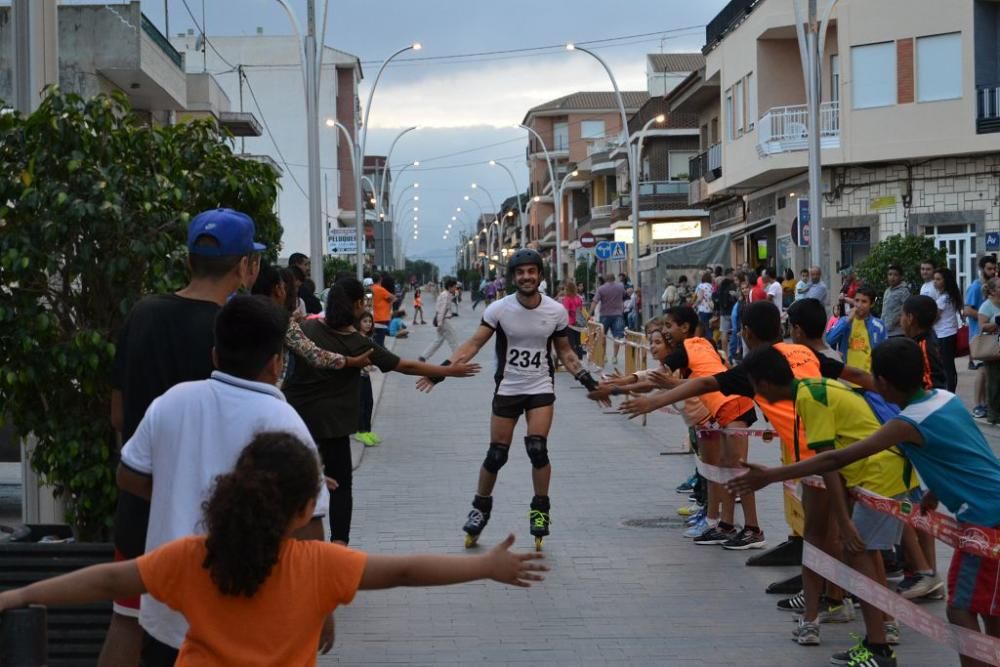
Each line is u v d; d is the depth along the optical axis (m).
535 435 9.60
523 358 9.66
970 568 5.64
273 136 71.69
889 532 6.90
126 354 4.73
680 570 9.08
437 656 7.01
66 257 6.45
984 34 31.84
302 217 71.69
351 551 3.50
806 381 6.85
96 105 6.56
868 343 12.88
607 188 79.62
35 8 7.85
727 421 9.86
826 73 35.56
